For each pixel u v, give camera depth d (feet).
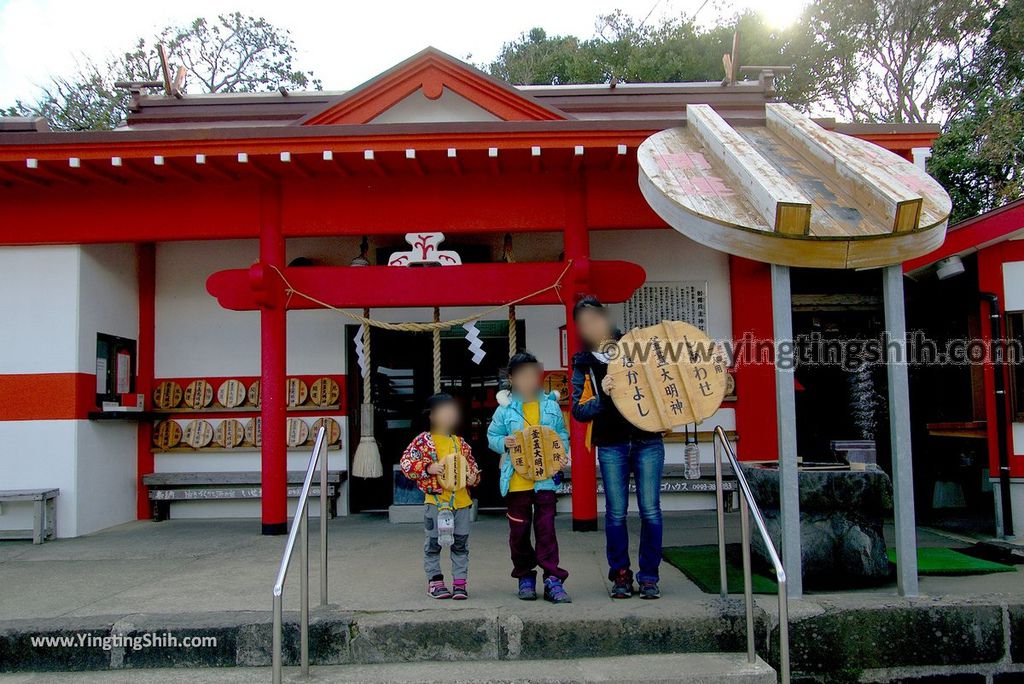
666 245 26.58
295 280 21.59
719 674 11.53
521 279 21.44
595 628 12.66
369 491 27.35
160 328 27.20
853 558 14.84
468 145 19.70
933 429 22.62
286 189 22.02
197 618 13.07
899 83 56.95
